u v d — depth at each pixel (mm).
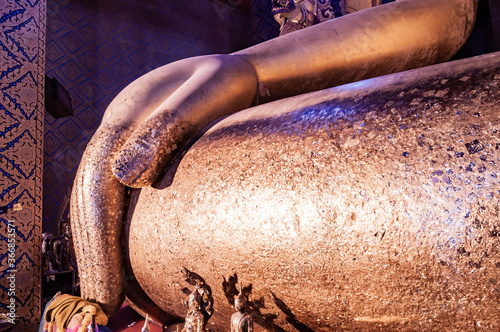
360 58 1987
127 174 1407
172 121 1465
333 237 947
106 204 1612
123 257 1669
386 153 928
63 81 6406
